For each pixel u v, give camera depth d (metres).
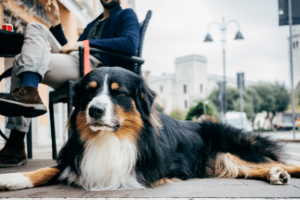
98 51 1.31
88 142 1.00
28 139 1.84
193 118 4.61
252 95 18.48
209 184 1.00
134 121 1.00
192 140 1.31
